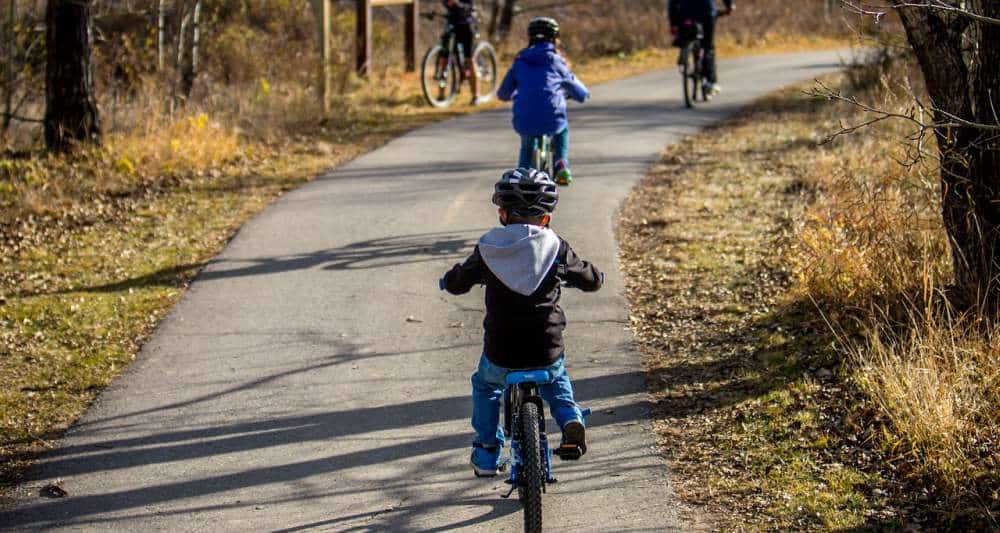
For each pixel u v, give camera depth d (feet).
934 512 18.81
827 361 24.80
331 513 19.79
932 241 27.78
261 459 21.91
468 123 59.77
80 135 48.24
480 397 18.86
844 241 28.71
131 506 20.15
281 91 62.69
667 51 99.25
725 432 22.40
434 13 67.62
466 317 29.73
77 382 25.88
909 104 35.63
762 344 26.35
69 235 37.93
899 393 21.45
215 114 54.85
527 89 35.58
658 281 31.94
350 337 28.32
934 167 31.76
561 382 18.35
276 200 42.39
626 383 25.09
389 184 44.73
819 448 21.38
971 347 22.99
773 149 49.11
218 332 28.78
